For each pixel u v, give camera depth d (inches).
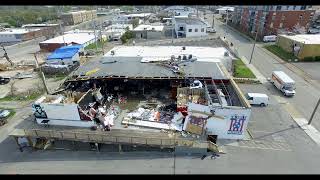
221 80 1155.3
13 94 1440.7
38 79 1697.8
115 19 4626.0
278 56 2082.9
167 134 941.8
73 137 904.3
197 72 1246.9
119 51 1690.5
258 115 1142.3
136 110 1125.7
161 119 1039.6
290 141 952.9
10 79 1707.7
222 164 836.6
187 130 955.3
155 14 5374.0
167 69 1296.8
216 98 1036.5
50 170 831.7
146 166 836.6
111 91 1295.5
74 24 4739.2
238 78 1553.9
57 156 900.0
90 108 1033.5
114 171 818.8
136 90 1323.8
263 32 2869.1
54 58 1919.3
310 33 2797.7
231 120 922.1
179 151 888.3
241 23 3585.1
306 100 1291.8
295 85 1473.9
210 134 950.4
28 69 1926.7
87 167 840.3
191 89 1101.7
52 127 987.9
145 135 930.7
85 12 5260.8
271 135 990.4
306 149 908.6
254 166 826.8
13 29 3634.4
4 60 2256.4
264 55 2119.8
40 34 3489.2
